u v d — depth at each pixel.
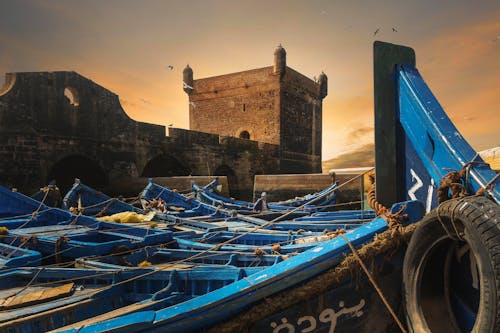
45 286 4.09
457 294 2.75
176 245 6.17
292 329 2.84
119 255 5.32
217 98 37.72
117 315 3.19
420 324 2.66
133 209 10.99
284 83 33.72
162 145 21.94
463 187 2.86
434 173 3.48
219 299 2.60
